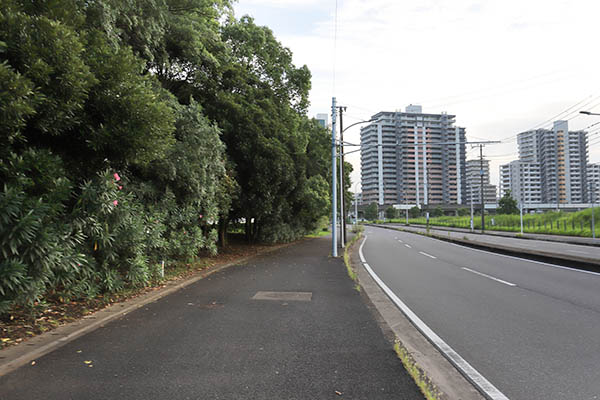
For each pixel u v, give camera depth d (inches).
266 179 657.6
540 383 157.4
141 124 267.1
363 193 5255.9
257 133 629.9
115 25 350.3
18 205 196.9
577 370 170.2
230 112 617.6
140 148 277.6
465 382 160.6
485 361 182.4
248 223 936.9
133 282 332.5
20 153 239.5
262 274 470.0
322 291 356.8
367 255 769.6
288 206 895.1
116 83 256.8
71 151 282.4
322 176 1180.5
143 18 380.5
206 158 451.5
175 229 464.1
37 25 209.2
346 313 271.6
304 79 822.5
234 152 644.7
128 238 316.5
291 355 186.2
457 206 4638.3
